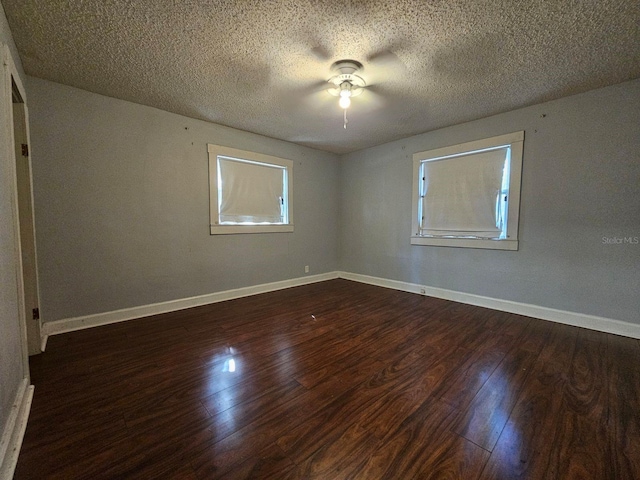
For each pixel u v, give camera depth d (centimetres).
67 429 138
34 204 243
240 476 113
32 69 229
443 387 175
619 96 252
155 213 312
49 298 254
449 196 374
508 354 219
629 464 118
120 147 287
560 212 287
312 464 119
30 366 200
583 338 250
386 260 457
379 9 164
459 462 120
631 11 163
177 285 332
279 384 178
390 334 260
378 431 138
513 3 159
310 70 231
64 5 159
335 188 520
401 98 282
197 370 195
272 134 401
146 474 114
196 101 291
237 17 171
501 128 322
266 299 380
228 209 377
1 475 107
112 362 206
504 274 329
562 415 149
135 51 206
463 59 215
